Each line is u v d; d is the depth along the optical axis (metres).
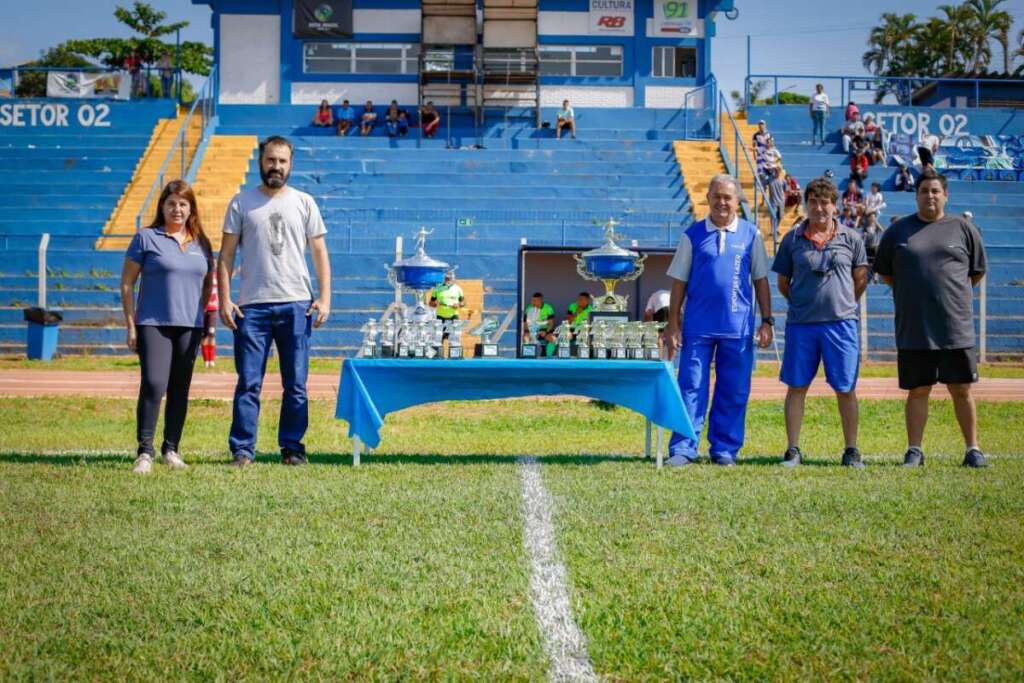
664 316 11.75
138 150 28.41
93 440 9.84
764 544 4.85
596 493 6.20
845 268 8.01
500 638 3.55
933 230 7.98
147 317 7.31
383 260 21.92
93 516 5.43
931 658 3.34
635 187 26.67
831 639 3.52
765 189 25.45
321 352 20.59
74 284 21.98
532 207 25.69
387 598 3.99
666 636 3.56
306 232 7.79
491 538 4.96
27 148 28.31
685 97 30.52
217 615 3.78
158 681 3.17
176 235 7.43
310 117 29.83
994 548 4.79
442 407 13.18
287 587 4.12
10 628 3.62
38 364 18.48
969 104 38.75
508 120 29.97
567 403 13.52
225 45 30.23
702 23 30.52
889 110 30.83
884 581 4.22
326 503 5.82
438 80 29.64
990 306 22.11
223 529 5.13
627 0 30.45
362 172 27.17
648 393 7.63
